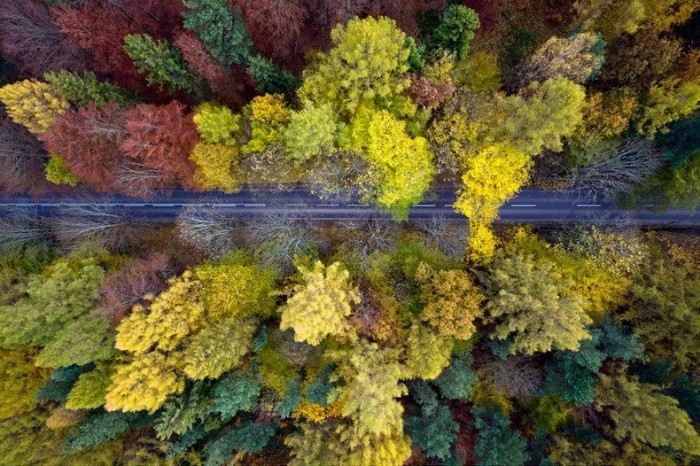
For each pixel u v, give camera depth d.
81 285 38.34
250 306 39.62
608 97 37.66
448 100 37.19
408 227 42.88
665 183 38.47
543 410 39.69
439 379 38.62
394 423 34.09
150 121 35.22
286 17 37.25
